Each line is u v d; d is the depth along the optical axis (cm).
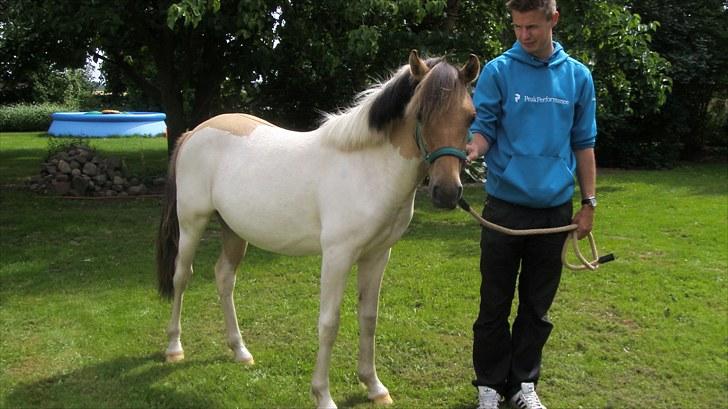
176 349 344
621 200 844
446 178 221
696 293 454
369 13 683
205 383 316
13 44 829
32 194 822
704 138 1511
